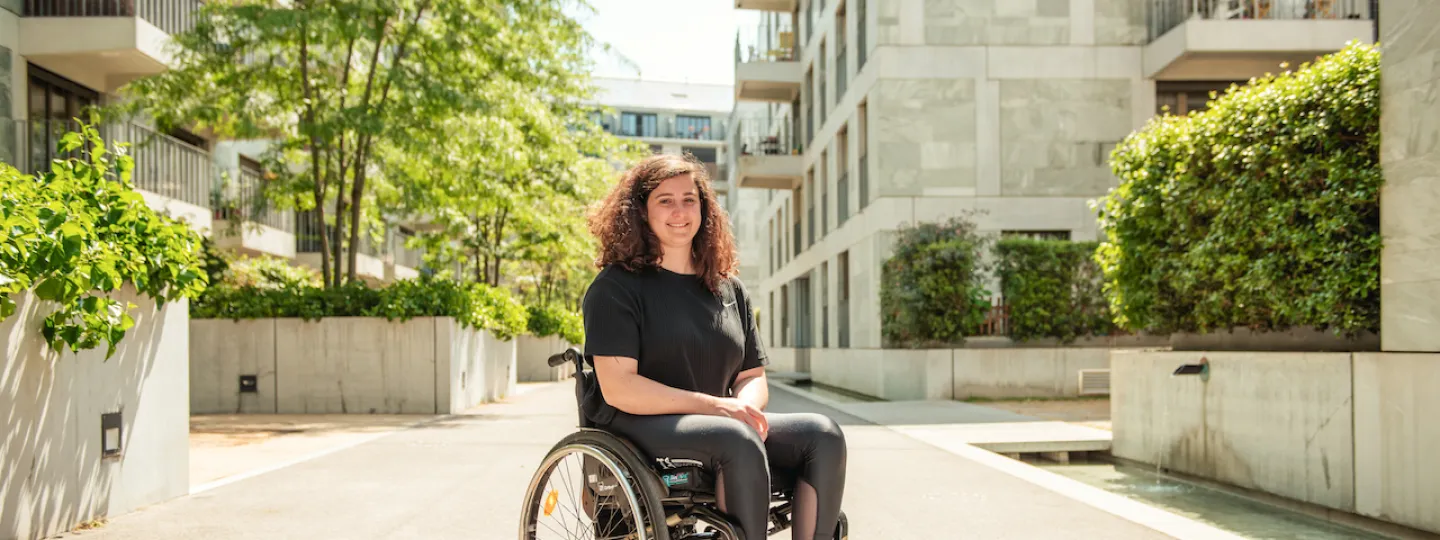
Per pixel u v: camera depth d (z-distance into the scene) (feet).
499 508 16.90
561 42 45.88
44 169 40.68
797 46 88.17
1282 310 19.56
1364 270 17.51
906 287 49.08
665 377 8.95
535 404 44.91
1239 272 21.01
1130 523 16.06
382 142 40.11
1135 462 26.55
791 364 94.07
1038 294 48.62
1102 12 53.83
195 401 37.93
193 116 38.24
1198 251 22.15
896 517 16.67
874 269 54.13
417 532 14.87
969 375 48.49
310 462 22.89
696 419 8.21
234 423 33.22
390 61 41.91
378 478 20.38
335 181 43.68
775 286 107.55
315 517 15.97
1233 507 19.70
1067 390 48.47
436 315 38.19
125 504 16.05
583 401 9.07
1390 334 16.46
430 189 43.86
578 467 9.96
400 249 91.35
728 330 9.21
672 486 8.36
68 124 42.32
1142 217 25.13
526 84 45.85
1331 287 18.02
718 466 8.06
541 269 106.11
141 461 16.58
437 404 37.81
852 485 20.31
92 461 15.06
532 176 61.36
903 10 53.47
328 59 42.60
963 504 17.95
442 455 24.35
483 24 39.86
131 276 15.52
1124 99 53.67
